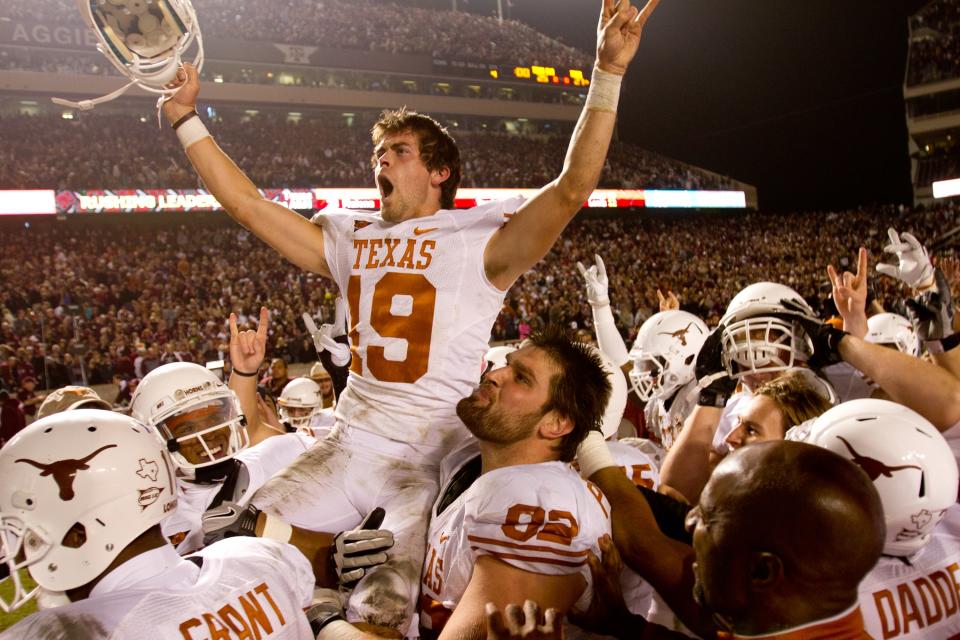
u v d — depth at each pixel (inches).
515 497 64.2
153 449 65.8
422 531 77.2
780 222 1207.6
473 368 81.7
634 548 67.6
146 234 864.9
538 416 71.1
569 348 73.7
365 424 81.4
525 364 72.2
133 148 935.0
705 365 102.7
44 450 61.2
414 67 1259.8
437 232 81.0
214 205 884.0
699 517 49.2
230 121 1087.6
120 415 67.4
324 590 74.5
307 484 80.8
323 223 90.3
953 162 1167.6
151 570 62.2
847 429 69.6
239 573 64.7
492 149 1235.9
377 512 75.2
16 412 339.3
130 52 83.4
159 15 82.8
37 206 806.5
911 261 104.7
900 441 67.4
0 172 815.1
